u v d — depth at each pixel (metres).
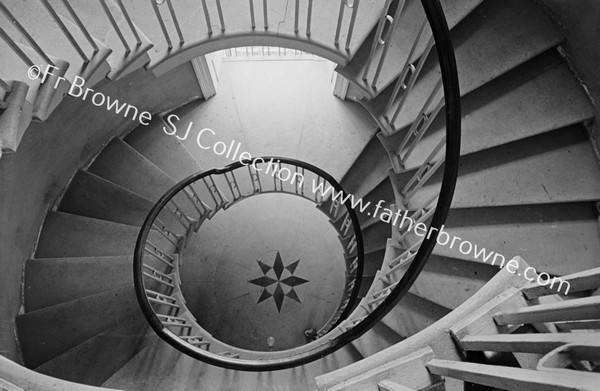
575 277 1.35
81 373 2.89
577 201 2.48
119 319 3.12
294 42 2.62
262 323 4.49
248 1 2.68
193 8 2.69
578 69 2.57
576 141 2.59
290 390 2.88
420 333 1.61
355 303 3.60
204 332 3.47
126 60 2.41
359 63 2.70
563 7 2.55
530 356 1.53
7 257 2.80
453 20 2.59
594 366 1.27
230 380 2.96
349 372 1.58
